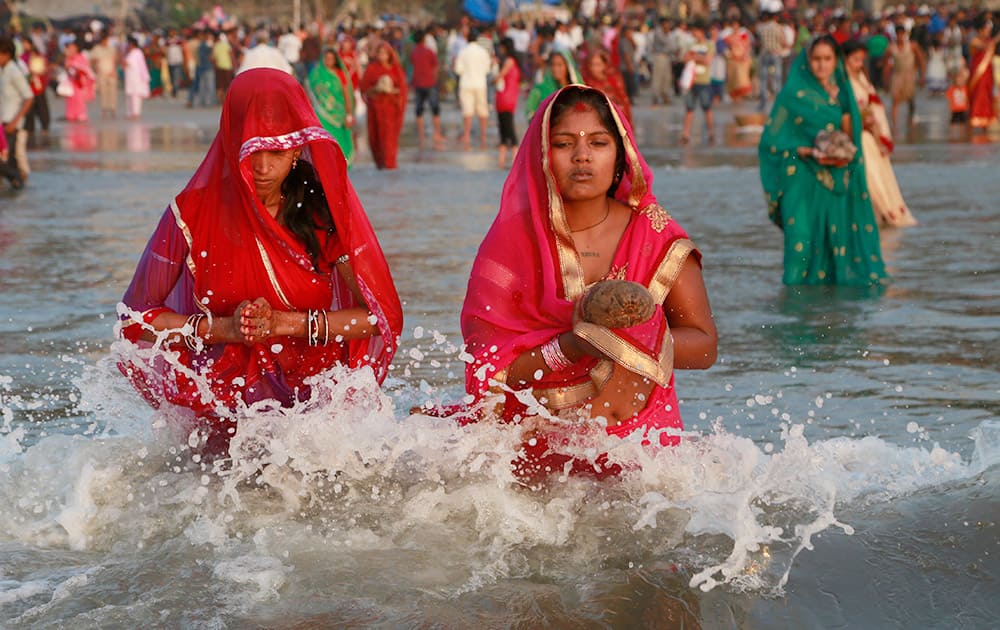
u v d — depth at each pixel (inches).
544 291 142.2
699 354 146.4
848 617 113.3
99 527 137.6
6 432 180.4
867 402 199.8
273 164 154.6
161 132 979.9
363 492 143.8
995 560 123.5
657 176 620.4
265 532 132.6
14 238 407.8
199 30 1416.1
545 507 136.6
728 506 135.8
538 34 1245.1
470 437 145.3
